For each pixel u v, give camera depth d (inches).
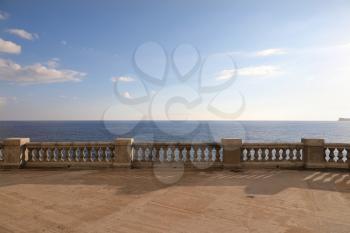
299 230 178.9
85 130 4495.6
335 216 204.4
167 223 191.0
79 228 182.2
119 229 180.7
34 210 217.6
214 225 187.3
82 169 392.5
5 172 374.0
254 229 180.4
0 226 185.6
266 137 2591.0
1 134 3270.2
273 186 293.6
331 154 388.2
